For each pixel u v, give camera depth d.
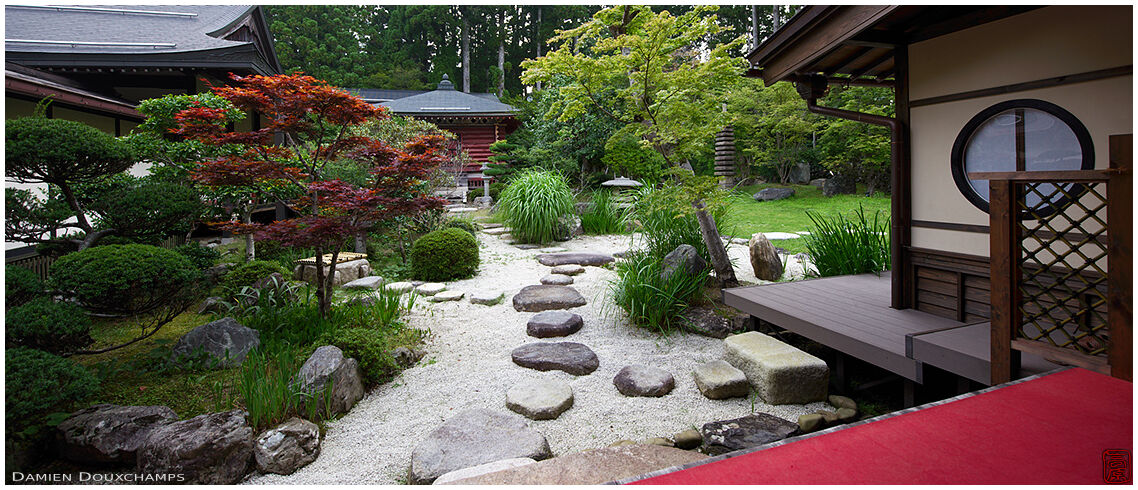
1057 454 1.68
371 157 4.29
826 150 13.52
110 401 2.95
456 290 5.70
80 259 3.39
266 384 2.81
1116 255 1.91
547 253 7.71
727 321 4.18
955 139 3.17
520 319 4.73
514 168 14.29
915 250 3.47
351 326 4.20
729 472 1.66
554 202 8.55
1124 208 1.88
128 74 8.81
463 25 31.00
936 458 1.69
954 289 3.25
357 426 2.84
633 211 8.04
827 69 4.10
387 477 2.38
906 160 3.48
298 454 2.45
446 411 3.01
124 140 5.45
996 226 2.26
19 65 7.09
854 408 2.89
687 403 3.05
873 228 5.11
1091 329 2.04
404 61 30.97
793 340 3.99
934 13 3.23
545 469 2.12
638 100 5.09
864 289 4.14
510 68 31.28
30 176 4.04
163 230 4.95
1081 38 2.56
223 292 4.88
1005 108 2.88
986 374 2.31
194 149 5.77
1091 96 2.54
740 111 14.05
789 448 1.79
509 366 3.64
